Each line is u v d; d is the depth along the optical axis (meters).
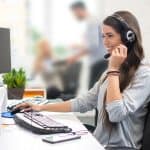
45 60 3.22
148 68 1.52
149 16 3.21
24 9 3.15
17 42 3.17
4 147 1.15
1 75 2.26
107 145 1.48
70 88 3.15
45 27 3.22
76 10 3.24
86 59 3.22
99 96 1.62
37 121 1.42
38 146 1.17
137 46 1.53
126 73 1.51
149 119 1.46
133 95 1.46
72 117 1.67
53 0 3.21
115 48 1.53
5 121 1.54
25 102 1.81
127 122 1.50
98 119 1.62
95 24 3.24
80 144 1.20
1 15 3.11
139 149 1.48
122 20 1.52
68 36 3.25
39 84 3.09
